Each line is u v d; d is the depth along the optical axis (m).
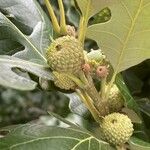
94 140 0.25
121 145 0.27
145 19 0.25
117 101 0.29
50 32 0.35
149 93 0.47
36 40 0.34
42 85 0.30
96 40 0.27
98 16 0.32
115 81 0.29
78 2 0.26
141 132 0.33
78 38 0.26
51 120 0.76
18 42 0.34
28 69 0.27
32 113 0.70
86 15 0.26
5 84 0.20
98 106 0.27
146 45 0.27
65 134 0.25
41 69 0.28
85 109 0.33
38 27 0.34
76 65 0.26
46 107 0.75
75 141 0.25
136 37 0.26
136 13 0.25
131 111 0.29
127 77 0.45
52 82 0.30
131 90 0.45
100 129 0.28
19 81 0.21
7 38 0.34
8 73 0.22
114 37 0.27
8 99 0.83
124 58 0.28
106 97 0.28
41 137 0.24
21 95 0.80
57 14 0.52
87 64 0.26
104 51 0.28
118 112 0.29
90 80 0.27
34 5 0.36
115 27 0.26
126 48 0.27
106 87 0.29
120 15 0.25
